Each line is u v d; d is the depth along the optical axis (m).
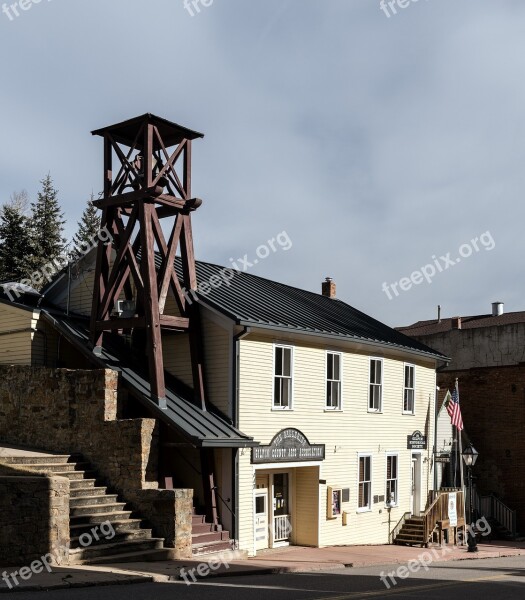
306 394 23.06
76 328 21.66
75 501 16.97
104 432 18.61
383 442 26.78
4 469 16.23
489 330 43.09
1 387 20.80
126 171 20.48
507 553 26.31
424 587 15.12
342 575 17.25
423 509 29.11
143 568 15.30
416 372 29.52
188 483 20.19
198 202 20.72
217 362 20.81
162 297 19.80
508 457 34.59
